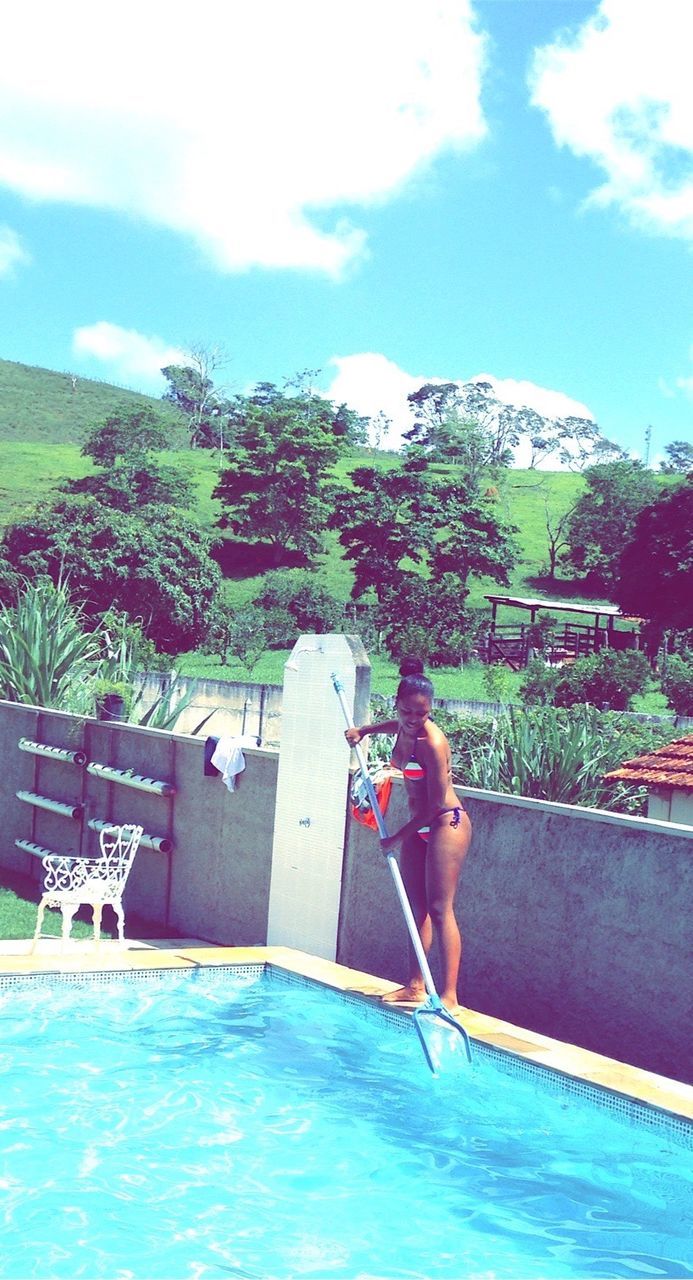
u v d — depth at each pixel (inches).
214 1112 210.5
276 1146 197.2
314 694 321.7
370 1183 183.2
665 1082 206.5
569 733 496.7
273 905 332.8
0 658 531.8
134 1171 186.1
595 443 6166.3
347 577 3750.0
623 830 240.7
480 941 270.8
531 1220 171.5
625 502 3991.1
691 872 226.7
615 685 1347.2
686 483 2790.4
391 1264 156.6
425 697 248.7
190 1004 273.9
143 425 4884.4
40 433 6628.9
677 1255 161.2
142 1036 251.0
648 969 233.5
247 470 3818.9
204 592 2381.9
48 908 409.7
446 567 3619.6
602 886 243.9
